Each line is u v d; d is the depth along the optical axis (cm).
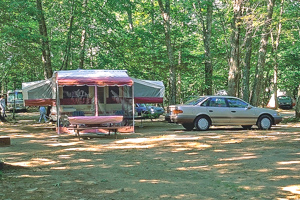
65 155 923
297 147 1024
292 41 3344
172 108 1570
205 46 2595
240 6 2008
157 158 867
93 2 2319
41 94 1714
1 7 1741
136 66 2531
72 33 2356
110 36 2375
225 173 691
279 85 4719
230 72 2055
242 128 1698
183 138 1273
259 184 600
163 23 2502
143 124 2106
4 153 962
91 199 518
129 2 2114
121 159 857
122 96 1727
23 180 639
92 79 1502
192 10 2677
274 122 1606
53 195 540
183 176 669
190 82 3688
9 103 4053
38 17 2084
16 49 2117
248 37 2295
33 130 1725
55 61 2902
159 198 522
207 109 1555
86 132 1497
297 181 615
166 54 2531
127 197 528
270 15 2086
